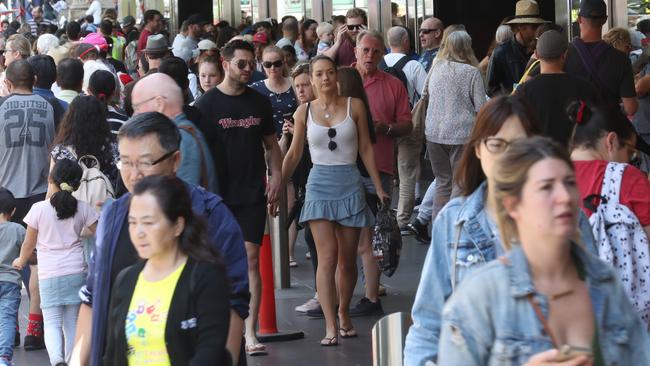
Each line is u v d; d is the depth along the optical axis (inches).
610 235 459.8
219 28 1923.0
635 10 1167.0
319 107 767.7
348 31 1221.7
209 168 517.0
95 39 1402.6
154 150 426.0
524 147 299.9
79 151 740.7
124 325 397.4
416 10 1731.1
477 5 1648.6
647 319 459.8
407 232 1188.5
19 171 850.8
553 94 703.1
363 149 776.3
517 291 297.0
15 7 4256.9
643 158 949.8
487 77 1148.5
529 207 296.5
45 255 731.4
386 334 450.3
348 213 762.2
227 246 434.6
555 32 716.0
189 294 393.4
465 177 390.0
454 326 300.7
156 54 1143.0
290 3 2450.8
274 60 965.8
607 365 305.4
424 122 1150.3
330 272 773.3
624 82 836.0
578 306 301.6
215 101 735.7
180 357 394.0
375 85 954.1
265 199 749.3
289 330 822.5
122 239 423.2
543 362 294.5
